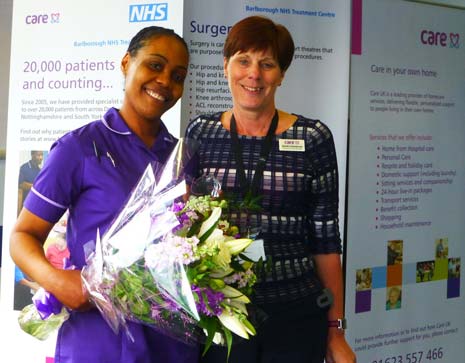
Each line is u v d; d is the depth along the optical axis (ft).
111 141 6.36
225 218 6.08
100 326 6.10
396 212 12.26
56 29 10.44
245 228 6.48
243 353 7.21
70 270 5.89
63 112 10.50
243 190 7.63
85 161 6.10
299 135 7.88
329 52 10.91
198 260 5.41
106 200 6.08
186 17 10.27
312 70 10.84
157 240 5.45
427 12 12.28
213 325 5.70
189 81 10.34
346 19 10.91
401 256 12.37
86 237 6.13
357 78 11.73
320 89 10.90
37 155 10.63
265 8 10.58
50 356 10.53
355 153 11.80
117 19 10.14
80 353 6.11
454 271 13.01
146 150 6.50
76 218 6.20
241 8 10.48
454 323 13.07
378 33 11.86
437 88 12.53
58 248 8.46
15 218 10.73
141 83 6.56
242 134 7.91
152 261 5.27
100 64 10.27
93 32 10.27
